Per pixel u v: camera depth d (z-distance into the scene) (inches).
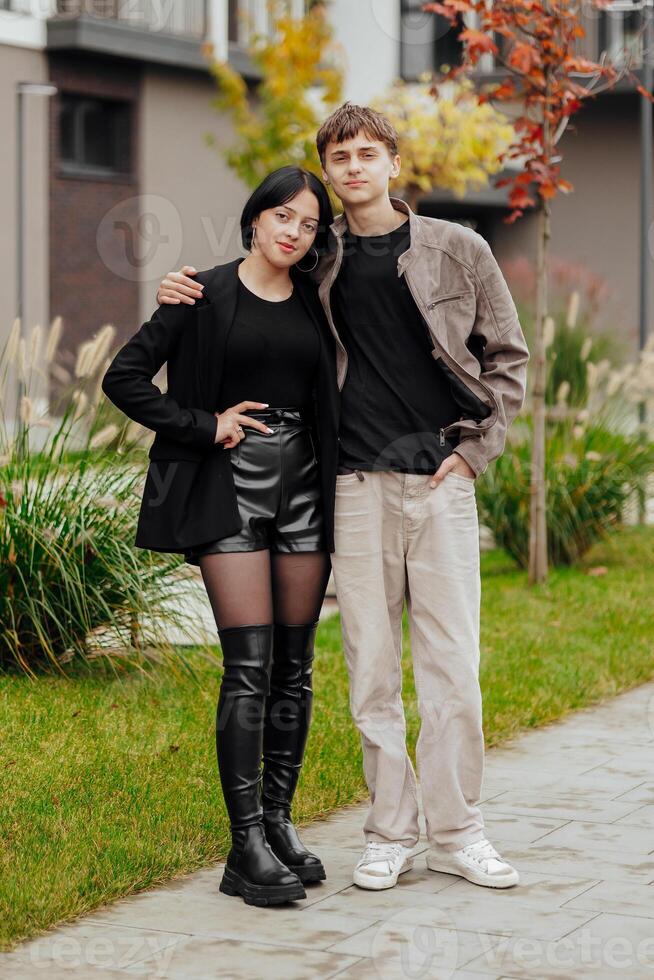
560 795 192.1
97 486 252.2
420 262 149.6
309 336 151.3
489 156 593.0
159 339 149.4
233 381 150.7
